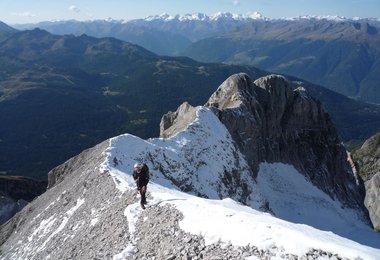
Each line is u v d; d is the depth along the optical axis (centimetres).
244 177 7756
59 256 4088
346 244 2909
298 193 9781
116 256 3278
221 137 7975
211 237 2969
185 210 3397
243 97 9862
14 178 14625
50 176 7994
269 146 10269
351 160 12088
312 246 2620
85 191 5134
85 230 4169
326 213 9594
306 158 10875
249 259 2653
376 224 10025
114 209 4109
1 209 10675
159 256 3058
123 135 6044
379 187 10875
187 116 8581
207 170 6912
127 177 4847
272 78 10962
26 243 5375
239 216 3088
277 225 2880
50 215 5525
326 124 11731
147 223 3534
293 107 11156
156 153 6147
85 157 7500
